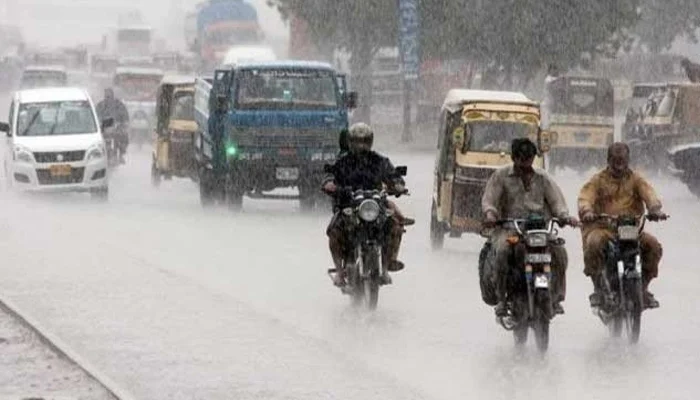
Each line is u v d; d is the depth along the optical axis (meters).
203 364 24.44
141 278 35.31
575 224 26.84
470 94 44.94
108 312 30.08
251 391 22.17
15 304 31.06
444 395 21.91
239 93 54.69
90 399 21.72
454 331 28.08
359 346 26.39
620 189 27.80
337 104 55.25
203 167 57.53
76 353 25.16
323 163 54.97
